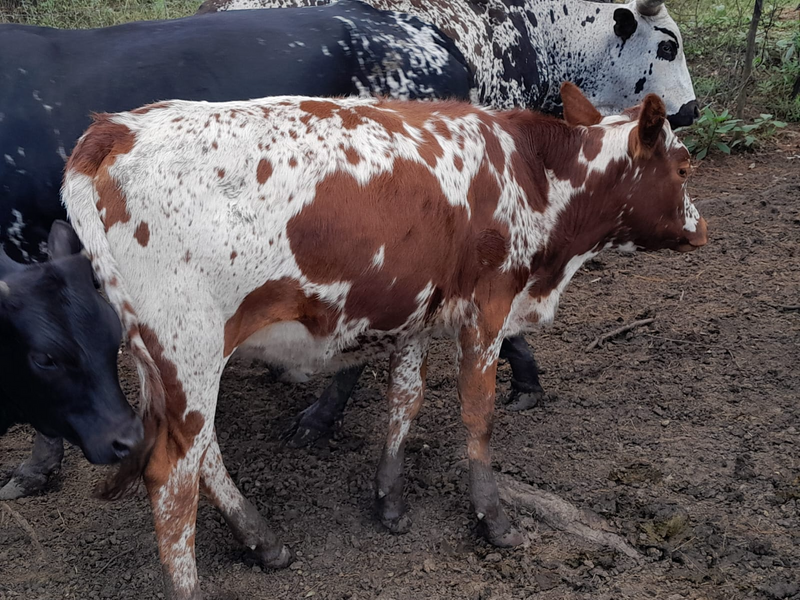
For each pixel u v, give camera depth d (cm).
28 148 345
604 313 583
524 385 472
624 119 396
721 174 812
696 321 564
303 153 299
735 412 462
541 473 416
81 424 272
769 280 615
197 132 289
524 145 372
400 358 369
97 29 382
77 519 387
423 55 442
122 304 276
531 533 377
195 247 279
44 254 364
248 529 344
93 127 288
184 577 300
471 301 357
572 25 639
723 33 1091
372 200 310
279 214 291
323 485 412
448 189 332
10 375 275
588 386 495
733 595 333
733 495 393
